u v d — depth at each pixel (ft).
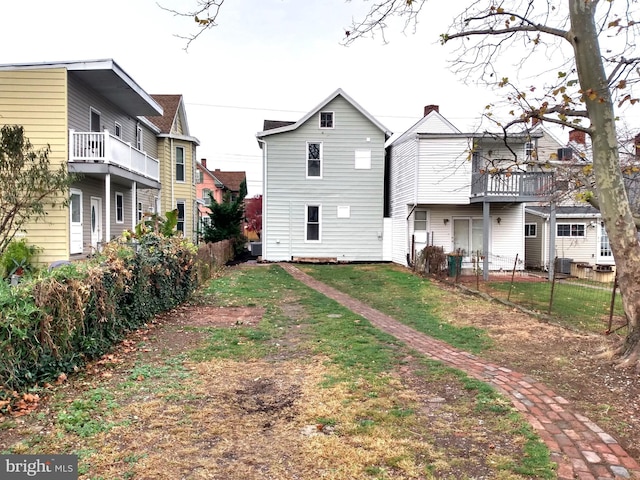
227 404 14.20
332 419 13.07
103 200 53.16
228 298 35.45
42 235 41.01
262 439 11.85
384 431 12.33
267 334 23.58
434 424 12.89
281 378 16.76
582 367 18.57
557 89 21.29
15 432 11.94
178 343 21.57
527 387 16.03
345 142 69.56
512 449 11.45
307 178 69.36
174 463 10.55
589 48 18.58
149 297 25.86
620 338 22.45
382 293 40.47
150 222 40.14
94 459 10.64
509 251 63.67
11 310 13.73
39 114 41.27
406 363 18.81
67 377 16.07
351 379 16.58
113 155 44.24
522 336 24.03
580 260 70.95
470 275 58.90
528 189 54.03
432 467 10.50
